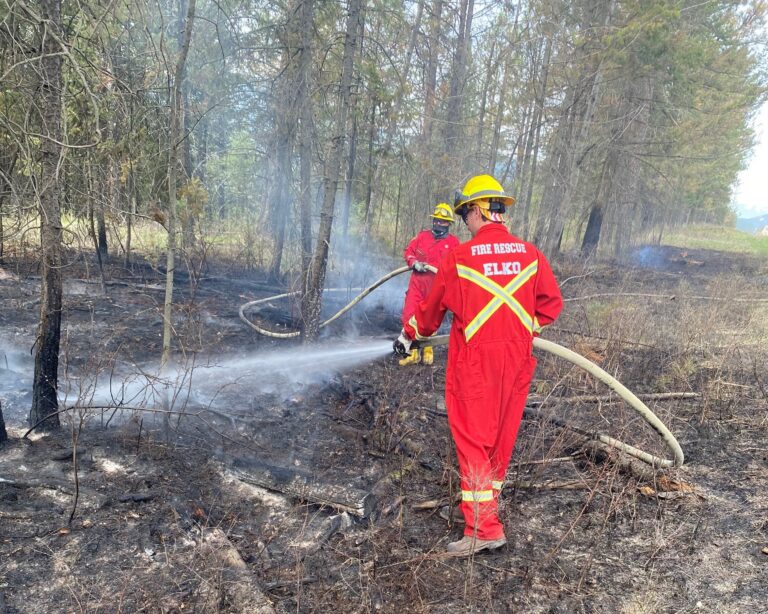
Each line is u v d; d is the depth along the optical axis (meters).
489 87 12.44
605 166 15.01
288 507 2.98
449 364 2.81
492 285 2.65
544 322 2.84
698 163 20.62
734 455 3.68
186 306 5.01
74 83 4.02
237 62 6.76
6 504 2.76
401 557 2.62
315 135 6.01
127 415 3.78
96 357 4.73
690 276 13.75
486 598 2.35
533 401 4.50
